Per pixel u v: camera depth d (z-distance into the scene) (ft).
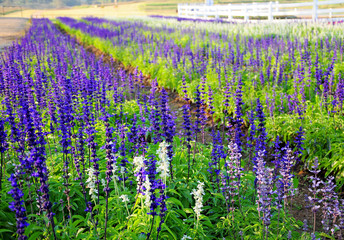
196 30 83.71
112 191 18.76
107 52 75.92
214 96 35.65
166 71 47.93
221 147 19.74
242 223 17.15
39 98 27.68
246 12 112.57
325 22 71.00
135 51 62.39
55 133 25.50
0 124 16.58
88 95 30.96
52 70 49.83
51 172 20.13
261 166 15.06
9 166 20.35
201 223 17.34
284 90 36.55
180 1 391.24
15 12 431.02
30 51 57.93
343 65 38.24
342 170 22.75
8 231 15.28
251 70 44.65
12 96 27.68
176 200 17.48
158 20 128.36
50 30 110.52
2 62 43.70
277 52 43.27
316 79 33.65
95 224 15.21
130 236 15.11
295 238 16.67
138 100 36.63
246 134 31.99
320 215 20.59
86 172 19.99
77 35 108.47
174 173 20.45
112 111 33.24
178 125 35.29
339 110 27.96
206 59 51.13
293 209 21.52
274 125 28.81
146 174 15.28
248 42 57.21
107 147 14.61
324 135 25.11
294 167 26.27
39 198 15.61
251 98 31.89
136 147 21.40
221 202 19.49
